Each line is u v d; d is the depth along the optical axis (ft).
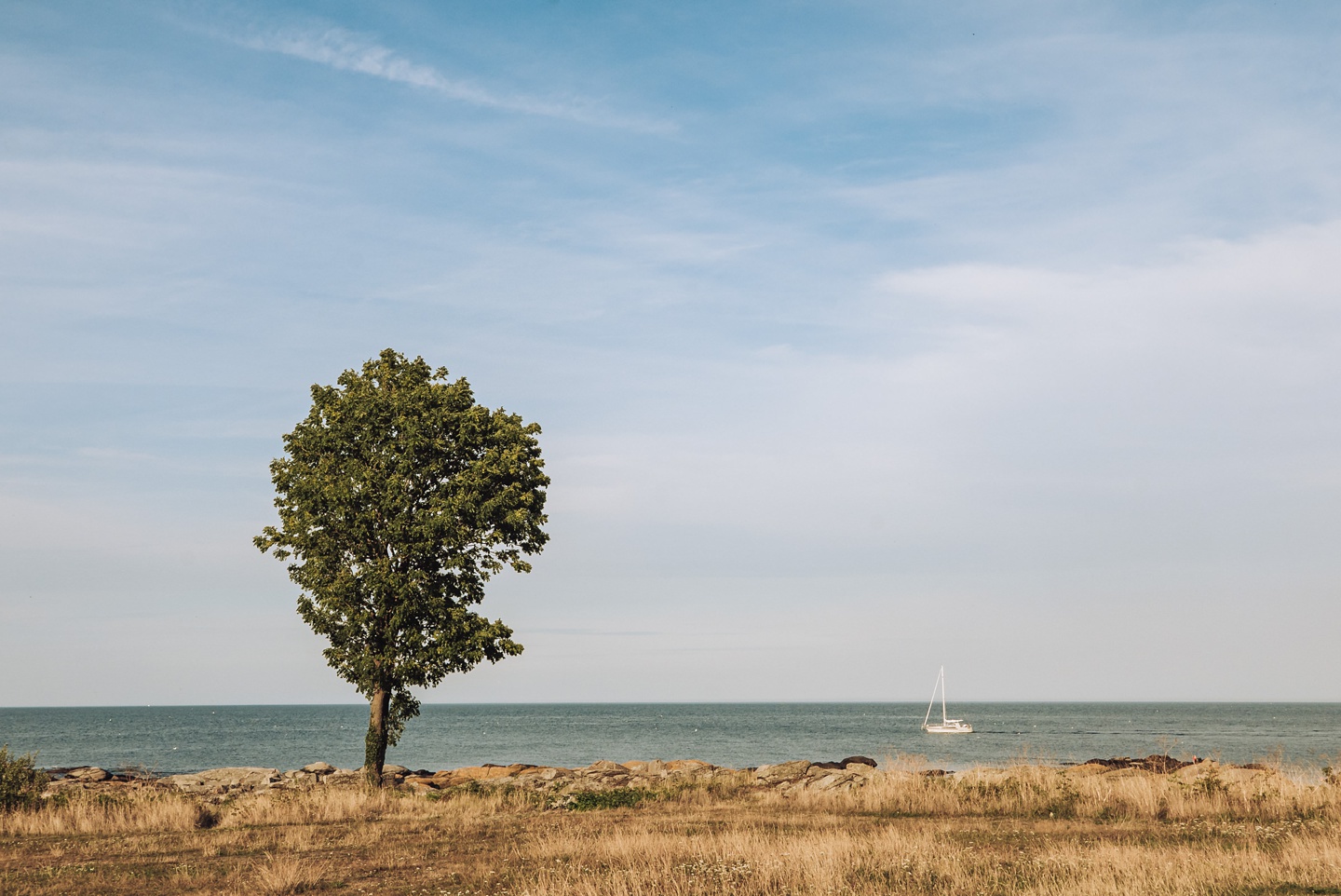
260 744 382.22
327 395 102.83
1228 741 351.87
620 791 94.48
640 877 46.85
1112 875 45.37
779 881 46.91
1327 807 70.90
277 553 100.01
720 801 90.48
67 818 74.28
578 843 60.49
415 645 97.45
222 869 54.13
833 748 319.06
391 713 101.60
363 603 97.50
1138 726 540.52
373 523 98.53
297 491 97.76
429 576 98.07
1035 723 609.01
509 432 102.32
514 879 48.98
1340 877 44.19
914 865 49.75
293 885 47.91
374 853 59.57
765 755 283.79
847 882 46.57
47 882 50.52
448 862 55.72
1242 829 63.57
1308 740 358.23
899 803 81.51
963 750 300.81
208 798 93.91
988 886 45.34
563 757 285.02
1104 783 81.10
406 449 97.35
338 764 266.98
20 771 81.51
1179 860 49.39
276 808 80.43
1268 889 42.55
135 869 54.29
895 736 419.54
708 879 47.39
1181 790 77.77
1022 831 66.33
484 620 99.14
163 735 479.00
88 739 440.04
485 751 319.06
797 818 75.87
